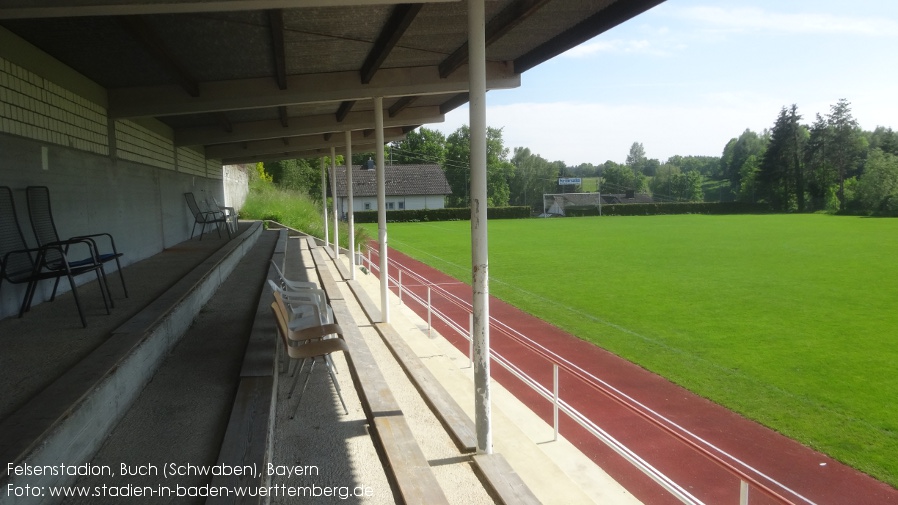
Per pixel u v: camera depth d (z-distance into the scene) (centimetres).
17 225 476
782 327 1058
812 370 805
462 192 7481
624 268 1873
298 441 384
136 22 429
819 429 607
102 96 689
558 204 7438
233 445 294
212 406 361
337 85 699
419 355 755
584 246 2625
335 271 1298
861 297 1345
